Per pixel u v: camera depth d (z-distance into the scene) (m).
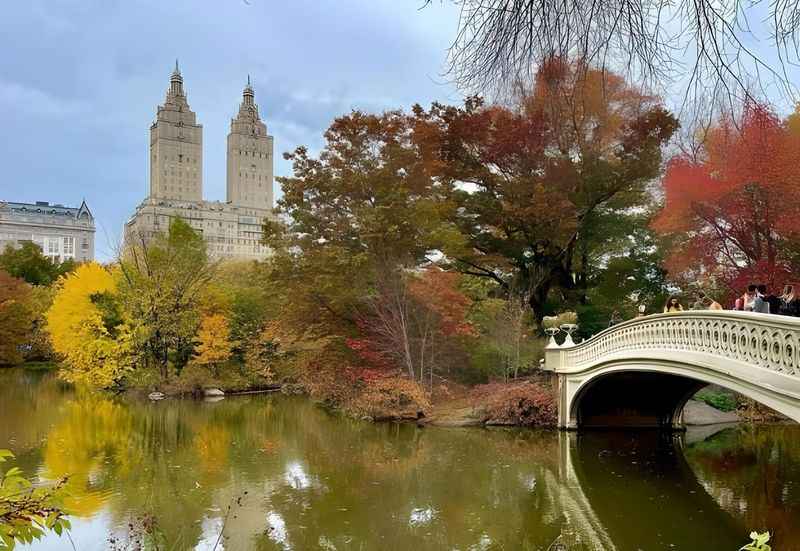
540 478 14.00
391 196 23.22
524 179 25.58
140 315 32.50
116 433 19.81
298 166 25.44
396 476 14.13
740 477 14.04
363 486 13.23
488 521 10.99
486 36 3.08
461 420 21.50
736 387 9.96
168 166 138.12
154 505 11.67
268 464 15.35
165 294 33.03
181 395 30.67
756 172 16.30
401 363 24.41
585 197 26.42
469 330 23.55
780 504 11.93
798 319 8.25
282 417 23.81
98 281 33.66
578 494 12.70
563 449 17.25
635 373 17.75
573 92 3.26
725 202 18.16
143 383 30.86
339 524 10.73
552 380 21.48
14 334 47.50
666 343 13.03
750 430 20.38
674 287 27.84
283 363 34.25
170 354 33.38
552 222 25.75
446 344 24.59
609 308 27.91
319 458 16.14
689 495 12.62
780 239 19.95
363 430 20.73
